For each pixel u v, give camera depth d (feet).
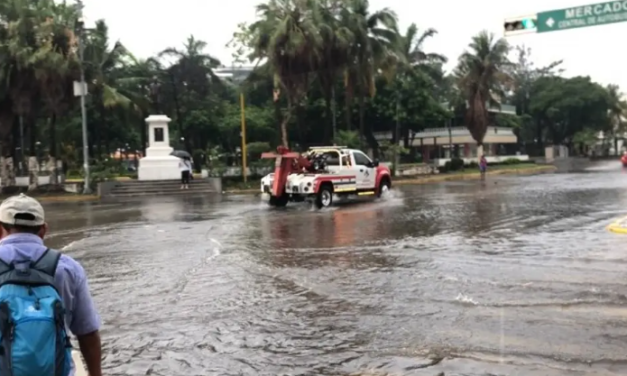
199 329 22.66
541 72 294.87
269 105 180.96
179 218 64.54
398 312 24.16
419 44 183.21
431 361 18.53
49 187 116.67
